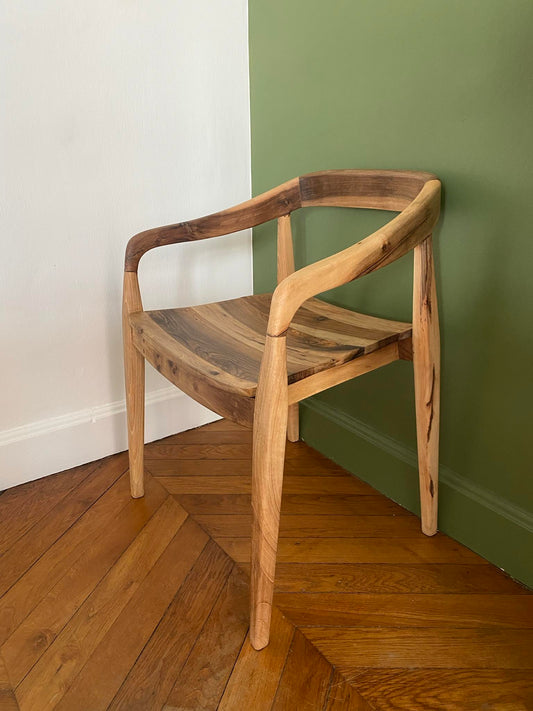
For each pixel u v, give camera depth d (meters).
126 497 1.45
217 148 1.61
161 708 0.93
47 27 1.30
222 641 1.04
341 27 1.28
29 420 1.49
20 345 1.43
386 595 1.14
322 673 0.98
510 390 1.12
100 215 1.47
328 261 0.90
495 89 1.02
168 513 1.38
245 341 1.16
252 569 0.99
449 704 0.93
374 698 0.94
